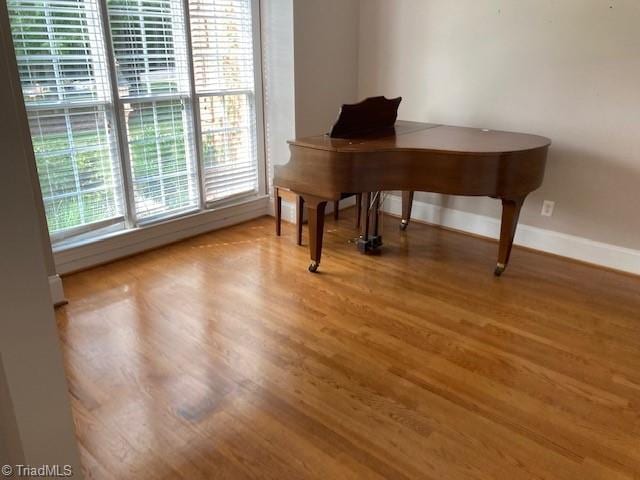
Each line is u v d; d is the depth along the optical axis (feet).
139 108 10.94
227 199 13.28
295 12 12.01
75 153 10.11
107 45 10.05
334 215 14.10
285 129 13.12
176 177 12.07
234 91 12.66
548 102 11.05
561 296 9.69
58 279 9.12
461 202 13.02
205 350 7.82
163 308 9.11
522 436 6.10
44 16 9.04
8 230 3.30
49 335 3.66
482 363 7.55
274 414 6.43
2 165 3.21
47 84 9.37
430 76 12.78
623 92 10.04
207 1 11.55
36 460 3.80
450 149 8.90
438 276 10.49
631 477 5.52
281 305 9.24
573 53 10.46
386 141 9.64
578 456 5.81
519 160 9.01
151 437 6.02
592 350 7.92
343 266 10.94
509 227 10.03
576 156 10.93
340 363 7.51
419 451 5.84
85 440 5.96
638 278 10.50
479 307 9.23
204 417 6.37
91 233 10.80
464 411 6.52
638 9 9.51
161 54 11.03
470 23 11.76
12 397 3.55
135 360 7.55
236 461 5.67
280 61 12.62
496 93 11.78
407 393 6.86
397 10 12.91
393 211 14.47
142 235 11.54
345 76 13.85
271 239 12.51
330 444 5.93
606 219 10.84
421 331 8.41
